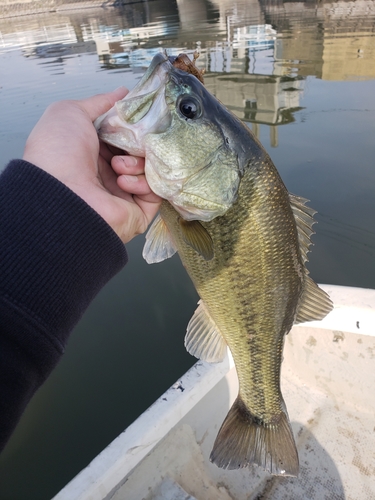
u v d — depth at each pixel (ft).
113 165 0.76
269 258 0.82
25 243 0.53
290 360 1.40
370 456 1.15
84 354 1.79
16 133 3.84
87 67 6.29
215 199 0.78
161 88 0.75
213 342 0.98
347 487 1.09
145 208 0.83
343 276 2.09
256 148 0.80
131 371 1.71
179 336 1.85
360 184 2.68
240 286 0.83
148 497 0.96
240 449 0.97
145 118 0.74
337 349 1.26
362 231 2.34
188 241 0.80
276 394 0.97
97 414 1.55
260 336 0.89
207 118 0.77
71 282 0.56
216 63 6.02
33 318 0.51
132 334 1.88
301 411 1.29
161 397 1.01
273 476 1.13
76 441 1.46
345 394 1.29
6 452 1.45
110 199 0.68
